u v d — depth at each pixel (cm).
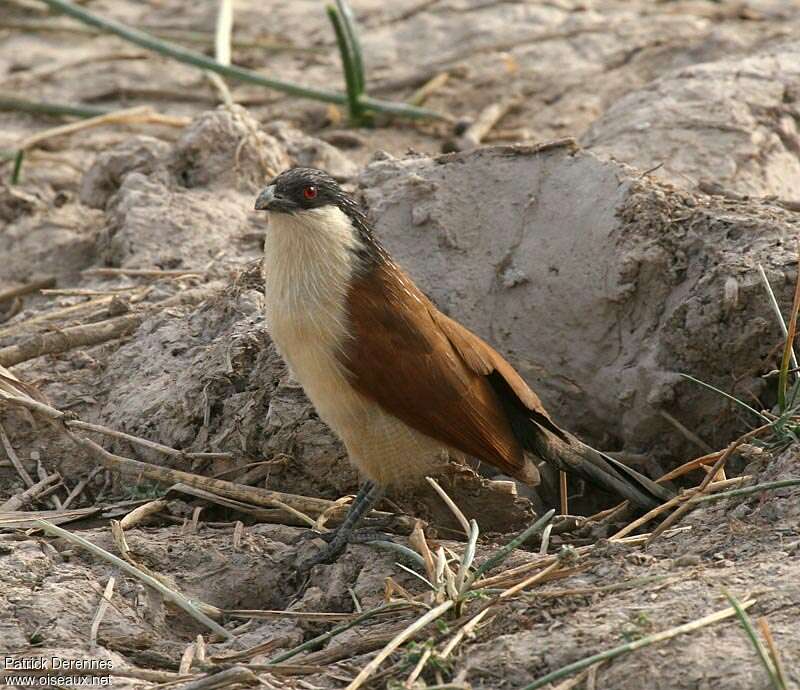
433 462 937
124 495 995
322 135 1683
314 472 994
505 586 798
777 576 730
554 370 1110
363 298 900
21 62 1941
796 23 1919
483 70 1858
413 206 1181
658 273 1073
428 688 684
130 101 1830
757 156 1362
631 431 1071
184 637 832
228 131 1430
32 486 999
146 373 1084
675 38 1894
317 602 852
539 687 673
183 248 1314
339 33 1672
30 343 1130
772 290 1002
